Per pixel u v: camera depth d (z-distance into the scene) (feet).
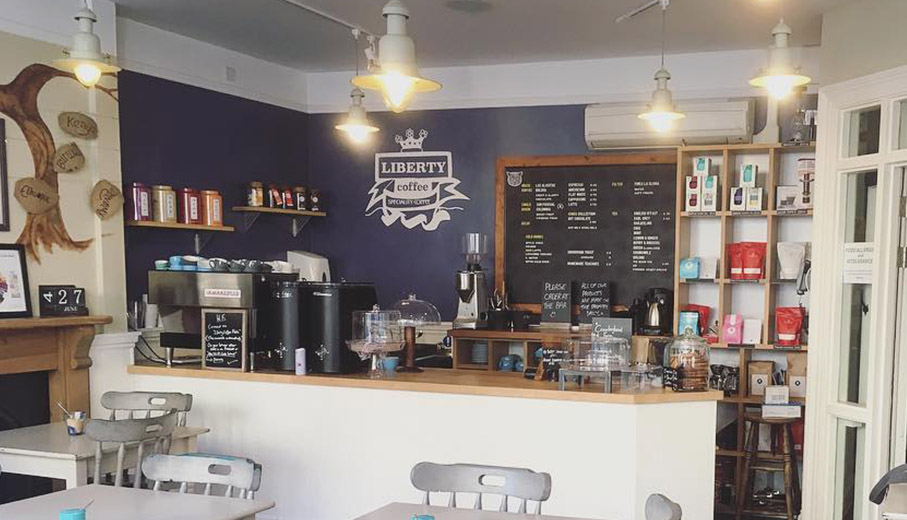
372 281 21.04
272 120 19.97
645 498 11.55
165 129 16.63
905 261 13.43
